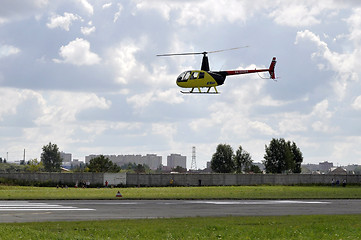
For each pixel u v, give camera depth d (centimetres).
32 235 1939
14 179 7956
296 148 14888
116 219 2611
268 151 13388
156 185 8550
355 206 3731
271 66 6762
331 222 2520
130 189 6912
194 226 2289
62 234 1970
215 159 13975
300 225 2367
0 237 1872
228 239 1916
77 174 8162
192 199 4347
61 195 4756
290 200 4391
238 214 2988
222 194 5234
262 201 4206
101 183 8206
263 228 2231
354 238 1967
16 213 2919
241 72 6334
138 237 1945
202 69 6216
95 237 1928
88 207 3366
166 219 2591
